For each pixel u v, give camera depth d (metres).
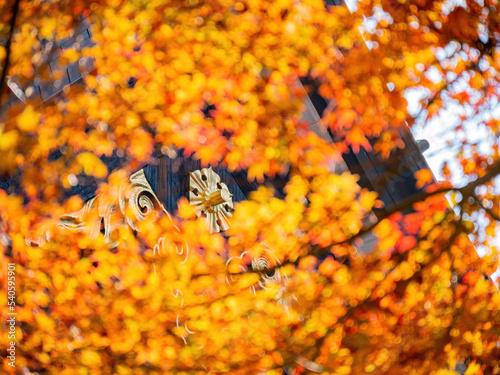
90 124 6.77
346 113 8.59
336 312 8.19
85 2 7.18
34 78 6.66
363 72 8.86
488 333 9.12
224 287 7.26
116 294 6.27
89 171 6.53
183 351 6.67
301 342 7.78
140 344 6.39
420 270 8.52
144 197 6.77
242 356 7.18
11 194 6.15
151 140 7.11
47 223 6.11
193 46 7.75
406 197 8.53
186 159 7.40
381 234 8.48
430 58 9.45
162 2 7.68
